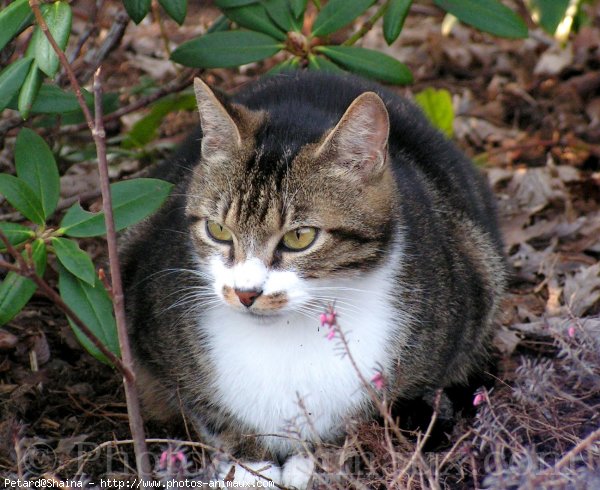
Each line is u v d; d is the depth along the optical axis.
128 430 6.13
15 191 5.09
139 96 9.52
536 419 5.41
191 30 11.04
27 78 5.27
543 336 7.01
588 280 7.45
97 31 8.95
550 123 9.83
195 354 5.54
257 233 5.15
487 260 6.40
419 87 10.46
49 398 6.33
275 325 5.34
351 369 5.45
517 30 6.38
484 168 8.98
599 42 10.91
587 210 8.64
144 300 5.80
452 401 6.43
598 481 4.55
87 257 4.98
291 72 6.72
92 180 8.22
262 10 6.59
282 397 5.49
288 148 5.30
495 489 4.49
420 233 5.68
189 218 5.49
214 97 5.27
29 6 5.24
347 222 5.20
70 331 6.86
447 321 5.78
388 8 6.67
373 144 5.22
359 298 5.38
